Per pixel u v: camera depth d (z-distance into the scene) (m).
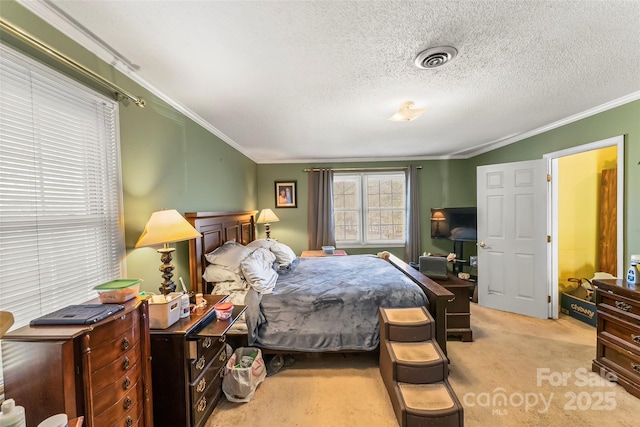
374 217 5.05
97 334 1.01
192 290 2.24
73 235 1.33
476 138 3.66
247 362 2.03
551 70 1.79
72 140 1.32
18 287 1.10
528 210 3.31
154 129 1.94
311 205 4.84
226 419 1.73
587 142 2.66
